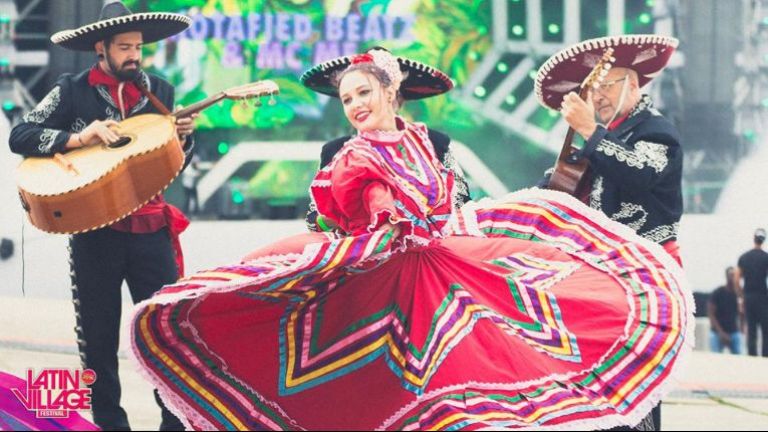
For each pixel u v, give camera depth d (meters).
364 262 6.08
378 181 5.98
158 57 21.14
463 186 7.50
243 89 7.63
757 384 10.55
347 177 5.99
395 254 6.20
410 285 6.21
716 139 20.88
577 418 6.00
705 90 20.75
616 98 7.34
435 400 6.00
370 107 6.25
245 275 5.90
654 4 20.88
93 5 19.88
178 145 7.33
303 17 21.19
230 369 6.07
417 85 7.51
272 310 6.10
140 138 7.27
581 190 7.32
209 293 5.98
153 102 7.57
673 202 7.16
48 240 17.08
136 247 7.31
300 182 21.64
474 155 21.19
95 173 7.03
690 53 20.73
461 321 6.16
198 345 6.05
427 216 6.23
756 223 20.16
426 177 6.25
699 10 20.69
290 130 21.58
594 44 7.28
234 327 6.07
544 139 21.69
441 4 21.31
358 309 6.14
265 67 21.30
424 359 6.06
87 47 7.55
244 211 21.38
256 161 21.59
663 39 7.27
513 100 21.58
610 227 6.79
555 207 6.95
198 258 19.58
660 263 6.59
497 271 6.54
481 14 21.38
